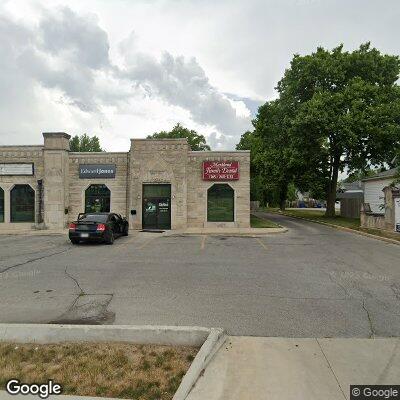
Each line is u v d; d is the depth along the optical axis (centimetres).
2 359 440
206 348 447
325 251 1364
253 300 691
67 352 459
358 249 1422
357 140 2847
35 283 825
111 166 2394
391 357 450
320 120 2783
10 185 2384
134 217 2317
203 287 792
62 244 1577
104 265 1055
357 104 2797
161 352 461
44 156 2341
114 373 408
